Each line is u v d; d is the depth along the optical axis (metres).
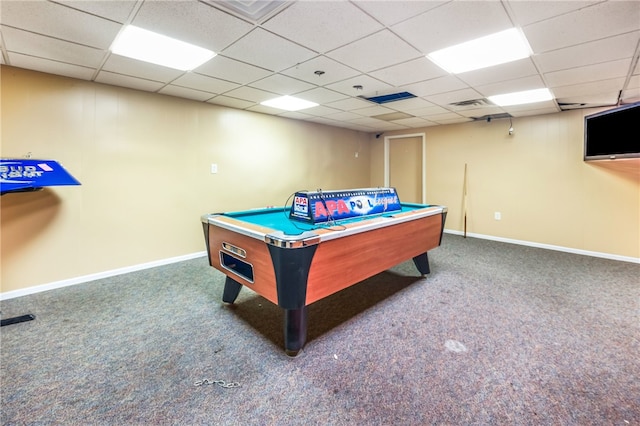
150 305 2.54
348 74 2.75
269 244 1.75
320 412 1.41
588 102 3.70
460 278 3.18
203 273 3.33
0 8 1.66
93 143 3.02
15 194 2.65
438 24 1.85
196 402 1.47
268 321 2.28
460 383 1.60
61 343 1.96
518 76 2.76
